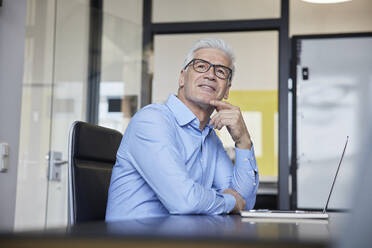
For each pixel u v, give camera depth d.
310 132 3.82
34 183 3.06
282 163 3.80
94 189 1.53
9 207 2.45
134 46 3.94
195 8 3.97
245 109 4.14
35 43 3.16
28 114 3.08
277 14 3.88
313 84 3.84
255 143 4.12
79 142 1.51
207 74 1.71
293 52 3.87
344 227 0.41
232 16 3.92
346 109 3.80
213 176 1.76
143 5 4.00
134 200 1.50
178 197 1.36
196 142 1.67
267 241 0.57
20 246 0.59
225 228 0.79
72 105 3.45
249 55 4.10
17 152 2.52
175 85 4.05
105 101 3.73
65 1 3.40
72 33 3.47
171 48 4.08
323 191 3.77
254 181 1.75
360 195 0.40
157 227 0.77
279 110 3.84
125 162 1.53
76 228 0.73
